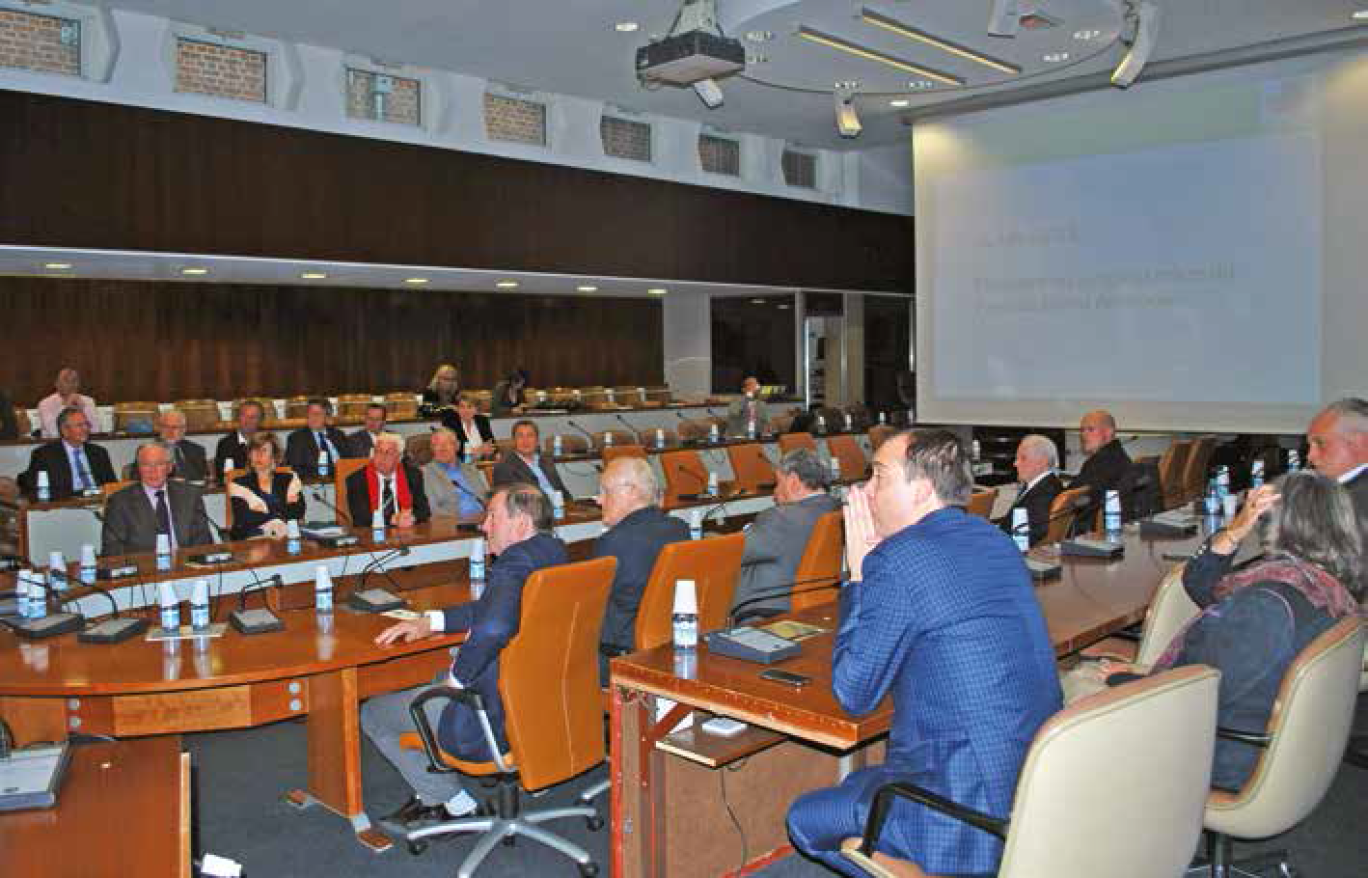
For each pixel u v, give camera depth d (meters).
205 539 5.26
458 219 9.12
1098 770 1.84
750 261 11.67
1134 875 1.95
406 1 7.17
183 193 7.59
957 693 2.00
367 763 4.20
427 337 13.50
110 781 2.02
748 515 7.96
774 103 10.24
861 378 13.50
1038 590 3.50
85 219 7.14
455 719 3.14
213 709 3.33
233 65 8.00
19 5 6.98
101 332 11.10
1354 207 8.05
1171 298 8.84
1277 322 8.39
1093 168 9.16
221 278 9.85
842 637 2.18
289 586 4.76
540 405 12.59
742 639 2.71
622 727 2.72
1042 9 5.84
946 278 9.97
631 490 3.75
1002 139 9.60
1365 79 7.95
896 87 7.49
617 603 3.60
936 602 2.03
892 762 2.10
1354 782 3.80
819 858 2.33
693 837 2.93
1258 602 2.43
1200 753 2.01
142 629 3.44
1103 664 2.99
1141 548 4.30
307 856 3.32
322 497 6.71
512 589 3.03
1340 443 3.79
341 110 8.43
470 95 9.19
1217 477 5.92
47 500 5.96
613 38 8.08
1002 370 9.70
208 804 3.73
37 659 3.14
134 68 7.38
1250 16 7.59
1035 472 5.11
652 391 14.05
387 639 3.28
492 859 3.30
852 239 12.98
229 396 11.99
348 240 8.45
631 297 14.98
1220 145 8.56
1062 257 9.34
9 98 6.84
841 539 4.07
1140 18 6.82
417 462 7.52
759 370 13.50
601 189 10.21
